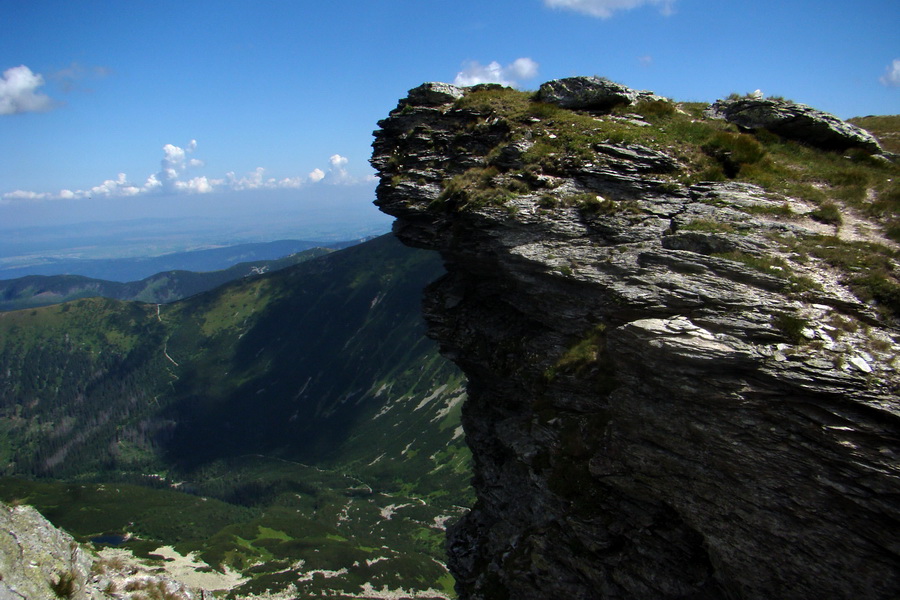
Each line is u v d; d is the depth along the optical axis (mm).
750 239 22656
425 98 41031
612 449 23219
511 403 35031
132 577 20891
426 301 40656
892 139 35125
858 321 18484
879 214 24156
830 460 16516
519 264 29750
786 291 20016
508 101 38469
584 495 24750
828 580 16766
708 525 19594
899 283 19188
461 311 38656
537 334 32375
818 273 20438
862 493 15883
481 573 31344
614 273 25453
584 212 28781
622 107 36625
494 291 36562
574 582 25047
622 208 27953
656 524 22359
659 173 29453
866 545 15984
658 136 31812
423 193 36188
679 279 22594
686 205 26844
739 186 27141
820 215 24062
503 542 31703
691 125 33219
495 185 32625
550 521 27391
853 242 21844
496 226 30969
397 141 40469
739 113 34531
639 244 25875
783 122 32906
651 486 21484
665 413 20500
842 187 27000
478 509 38625
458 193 33594
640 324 20938
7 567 16250
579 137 32719
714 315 20281
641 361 21000
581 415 26531
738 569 18875
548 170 31828
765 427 17859
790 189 26500
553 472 26453
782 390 17641
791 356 17812
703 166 29328
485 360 35312
